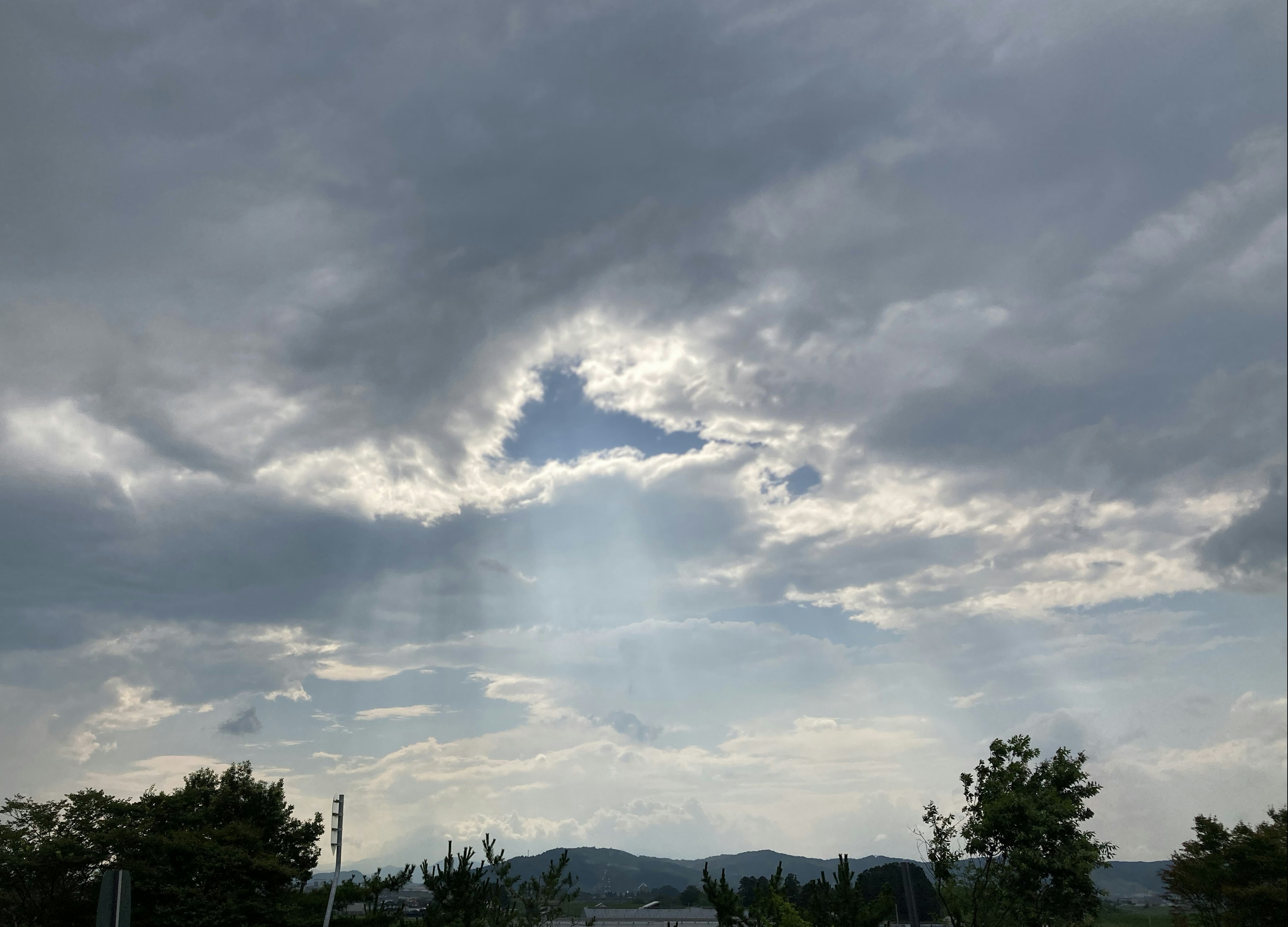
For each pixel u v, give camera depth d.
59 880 46.09
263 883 49.62
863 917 30.06
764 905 30.31
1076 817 34.16
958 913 32.88
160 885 44.94
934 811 34.56
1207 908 38.50
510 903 35.16
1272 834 36.41
